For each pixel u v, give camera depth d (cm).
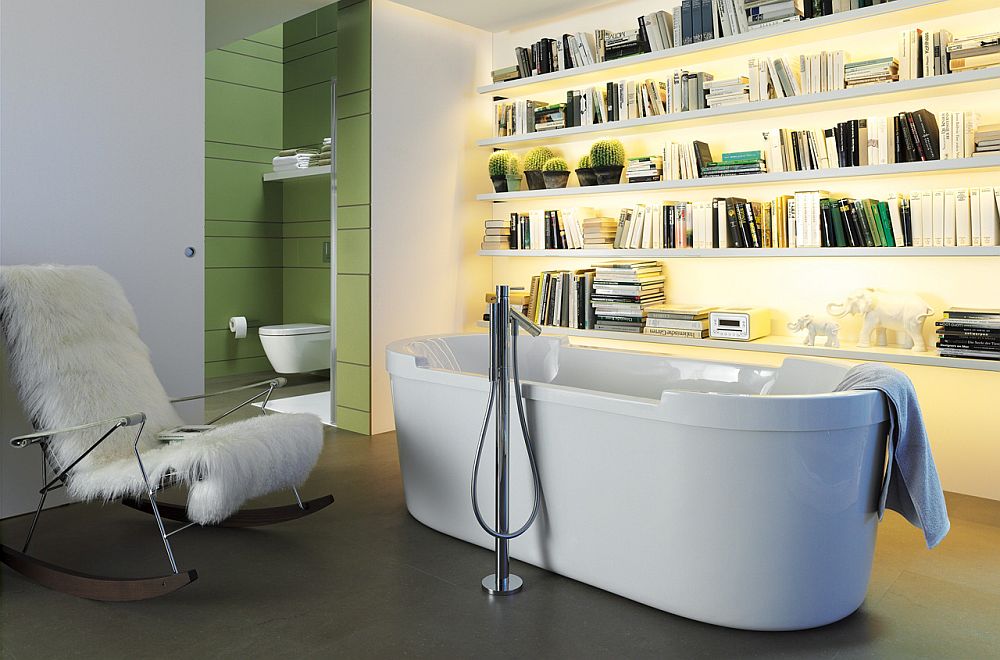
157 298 348
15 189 305
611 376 333
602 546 237
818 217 358
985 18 326
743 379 291
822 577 211
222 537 286
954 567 258
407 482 306
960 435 338
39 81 309
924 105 344
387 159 445
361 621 220
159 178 347
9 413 307
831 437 204
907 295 340
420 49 460
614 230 444
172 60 350
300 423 260
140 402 276
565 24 466
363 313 446
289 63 651
